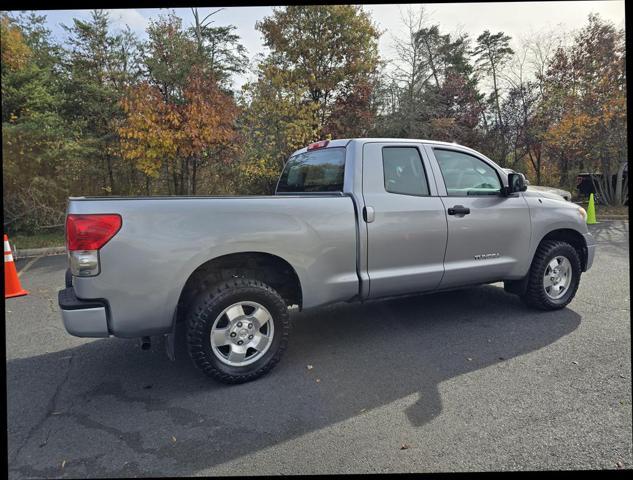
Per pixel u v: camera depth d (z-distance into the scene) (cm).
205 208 307
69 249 281
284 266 348
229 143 1280
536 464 226
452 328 430
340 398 300
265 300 329
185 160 1315
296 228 336
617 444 240
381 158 386
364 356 370
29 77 1190
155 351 397
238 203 319
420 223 389
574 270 477
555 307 471
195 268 302
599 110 1444
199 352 309
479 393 300
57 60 1394
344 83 1841
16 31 1177
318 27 1764
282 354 340
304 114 1482
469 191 428
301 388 316
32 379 342
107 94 1386
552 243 467
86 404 301
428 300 530
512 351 369
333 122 1745
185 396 310
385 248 376
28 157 1145
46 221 1210
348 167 380
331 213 352
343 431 261
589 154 1554
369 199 372
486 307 495
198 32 1775
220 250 309
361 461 233
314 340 411
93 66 1470
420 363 352
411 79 1898
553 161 2023
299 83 1631
